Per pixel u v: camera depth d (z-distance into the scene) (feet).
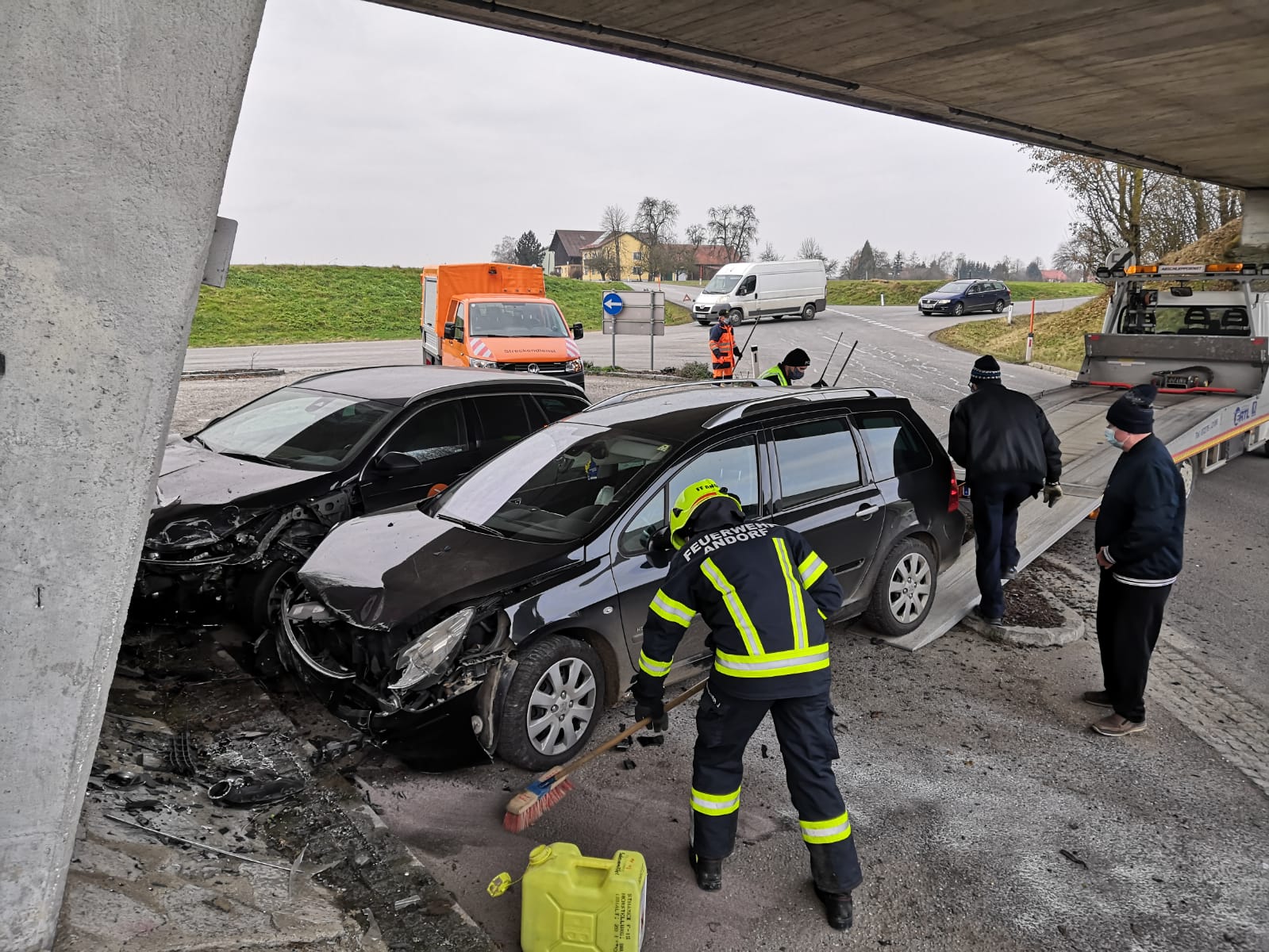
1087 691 17.01
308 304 129.39
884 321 122.31
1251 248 65.72
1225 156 53.98
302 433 20.71
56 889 8.16
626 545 14.44
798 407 17.33
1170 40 31.45
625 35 30.40
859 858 11.80
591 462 15.90
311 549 17.70
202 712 14.46
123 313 7.77
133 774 11.69
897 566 18.51
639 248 292.81
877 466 18.28
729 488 15.84
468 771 13.56
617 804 12.92
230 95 7.80
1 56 7.10
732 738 10.93
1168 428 28.60
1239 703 16.67
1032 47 32.27
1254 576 23.99
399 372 24.17
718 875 11.16
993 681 17.37
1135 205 84.23
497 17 27.86
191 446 21.18
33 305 7.50
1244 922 10.68
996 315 128.67
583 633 13.92
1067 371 71.56
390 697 12.56
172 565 16.56
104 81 7.39
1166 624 20.52
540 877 9.56
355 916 9.96
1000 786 13.61
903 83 37.50
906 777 13.79
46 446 7.70
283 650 14.25
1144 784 13.76
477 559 13.93
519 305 51.70
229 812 11.76
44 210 7.41
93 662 8.08
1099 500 24.71
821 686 10.73
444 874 11.14
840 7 27.53
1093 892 11.18
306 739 14.08
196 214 7.90
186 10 7.50
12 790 7.89
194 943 8.54
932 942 10.27
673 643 11.06
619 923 9.41
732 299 110.63
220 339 106.11
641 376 67.00
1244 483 34.96
